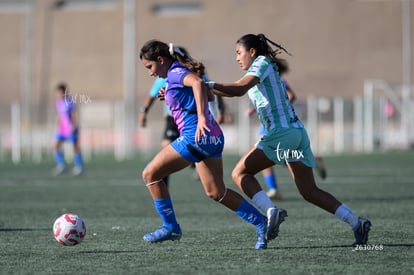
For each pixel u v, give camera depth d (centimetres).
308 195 2136
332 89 14488
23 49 15100
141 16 15100
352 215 2106
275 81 2083
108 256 2019
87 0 15438
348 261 1900
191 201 3722
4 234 2505
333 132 9688
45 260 1966
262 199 2092
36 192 4347
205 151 2030
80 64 15062
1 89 14888
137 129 10312
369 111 9512
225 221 2867
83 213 3209
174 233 2139
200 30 14888
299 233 2456
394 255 1986
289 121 2084
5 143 10269
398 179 5066
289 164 2117
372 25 14712
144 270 1802
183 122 2052
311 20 14850
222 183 2098
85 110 9188
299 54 14738
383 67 14500
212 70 13925
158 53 2044
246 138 9394
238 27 14888
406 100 9912
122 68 15038
